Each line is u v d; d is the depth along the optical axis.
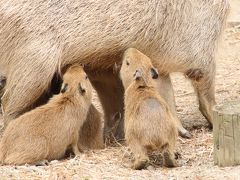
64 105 13.52
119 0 14.51
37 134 13.23
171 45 15.12
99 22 14.38
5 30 14.11
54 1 14.18
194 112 17.58
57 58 14.19
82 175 12.45
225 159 12.79
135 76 13.13
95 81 15.59
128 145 13.55
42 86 14.16
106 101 15.84
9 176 12.42
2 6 14.07
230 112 12.73
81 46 14.34
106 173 12.55
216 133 12.88
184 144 14.62
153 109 12.73
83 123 14.13
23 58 14.09
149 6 14.73
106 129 15.87
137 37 14.74
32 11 14.08
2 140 13.42
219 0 15.56
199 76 15.72
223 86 19.69
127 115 13.01
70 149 13.84
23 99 14.20
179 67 15.45
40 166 13.09
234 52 22.70
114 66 14.96
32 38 14.04
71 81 13.69
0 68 14.50
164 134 12.65
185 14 15.12
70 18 14.23
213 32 15.57
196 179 11.92
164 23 14.92
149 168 12.82
